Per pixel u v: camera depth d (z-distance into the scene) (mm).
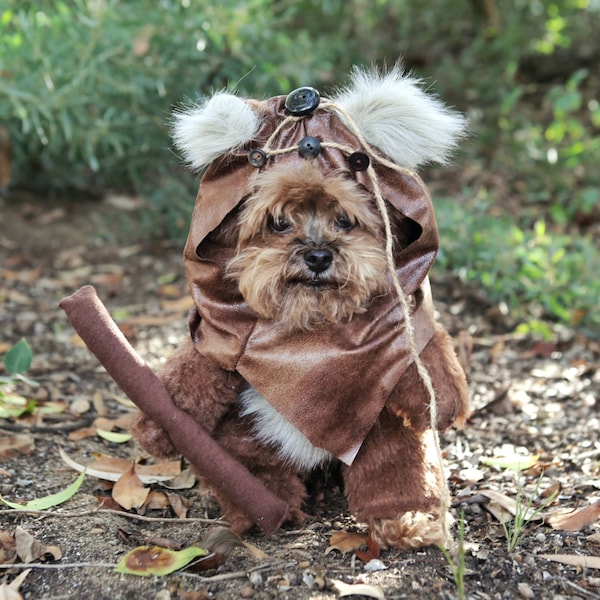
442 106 942
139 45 1507
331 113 894
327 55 1965
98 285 1559
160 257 1698
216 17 1587
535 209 1837
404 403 893
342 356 876
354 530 947
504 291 1429
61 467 1036
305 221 885
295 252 871
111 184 1984
